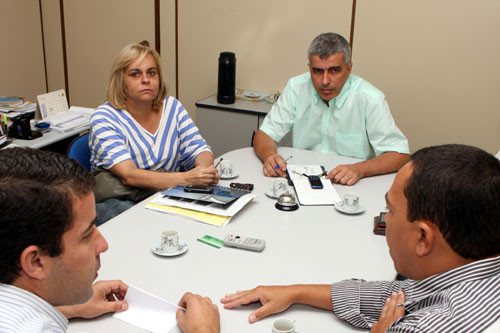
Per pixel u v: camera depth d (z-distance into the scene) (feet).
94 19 14.20
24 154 2.23
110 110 7.26
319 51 7.54
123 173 6.84
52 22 14.66
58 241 2.19
